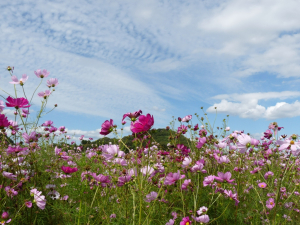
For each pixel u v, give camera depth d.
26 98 2.88
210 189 3.24
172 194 2.96
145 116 1.85
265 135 3.48
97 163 3.36
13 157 2.77
